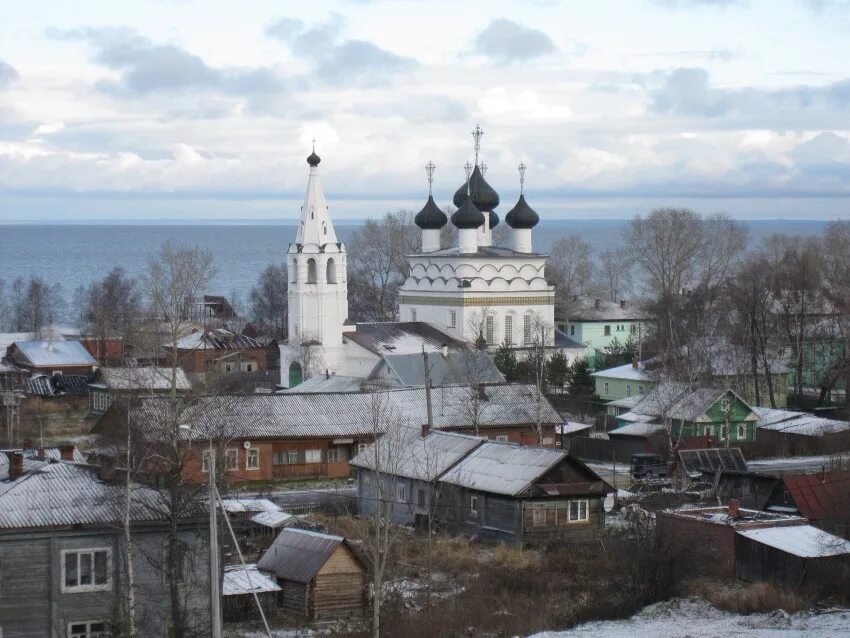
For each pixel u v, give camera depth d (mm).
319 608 55219
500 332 143000
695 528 62719
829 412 119688
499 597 58844
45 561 46500
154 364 83188
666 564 60281
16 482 49375
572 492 69375
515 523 68562
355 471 88938
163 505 48344
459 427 91438
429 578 57125
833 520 69125
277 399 89938
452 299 142500
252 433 85312
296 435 87188
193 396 63500
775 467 92562
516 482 69250
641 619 56031
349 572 55969
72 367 127438
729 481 78250
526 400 94938
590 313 168625
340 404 90875
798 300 143375
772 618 54719
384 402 92062
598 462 98812
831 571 59250
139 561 47719
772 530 62812
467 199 146750
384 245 195000
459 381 107375
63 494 48500
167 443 53156
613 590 60156
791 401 128000
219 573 48719
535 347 124750
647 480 87188
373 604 54500
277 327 182750
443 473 73188
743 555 61938
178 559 47969
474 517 71375
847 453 96062
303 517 71875
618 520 73938
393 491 74250
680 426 94938
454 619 55031
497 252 147750
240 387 113688
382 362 112188
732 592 59031
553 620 55906
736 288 143000
